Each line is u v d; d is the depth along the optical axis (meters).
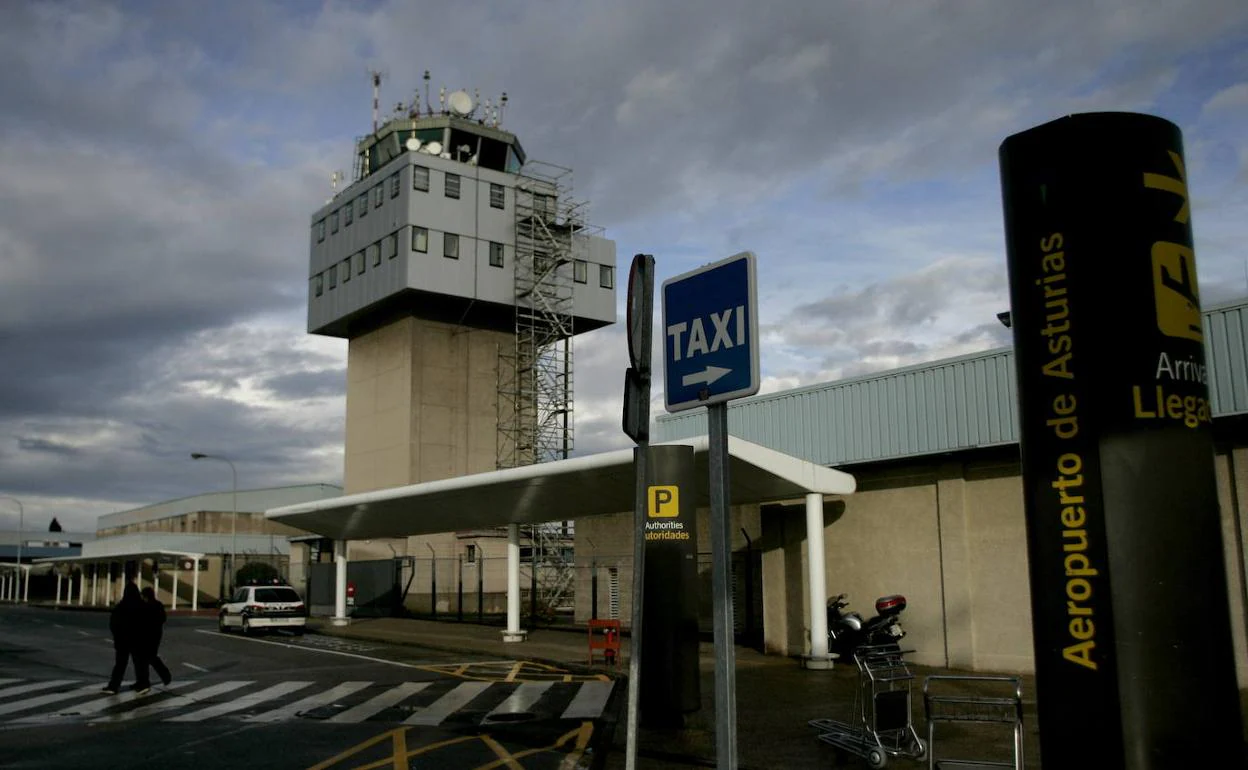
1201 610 5.16
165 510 88.88
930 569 17.17
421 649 25.16
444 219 52.56
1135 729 5.11
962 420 16.67
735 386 5.13
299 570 58.66
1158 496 5.21
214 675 19.19
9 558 124.75
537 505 23.72
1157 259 5.38
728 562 5.02
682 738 11.07
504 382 55.88
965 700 7.71
